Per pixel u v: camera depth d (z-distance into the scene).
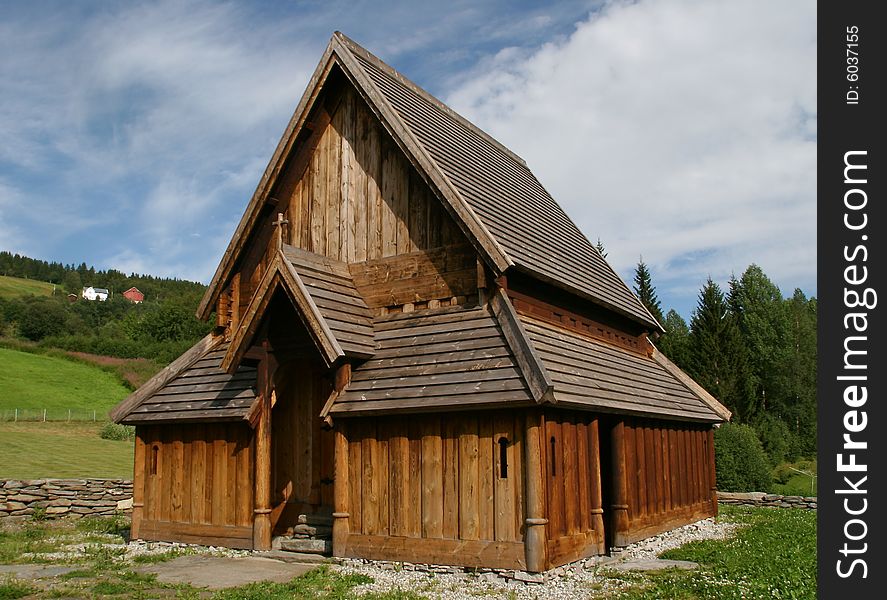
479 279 13.91
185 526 15.96
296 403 16.28
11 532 18.22
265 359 15.24
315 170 17.03
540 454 12.05
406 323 14.79
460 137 19.05
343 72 16.31
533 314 14.90
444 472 12.84
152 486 16.69
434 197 15.22
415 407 12.76
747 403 48.88
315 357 15.01
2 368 68.88
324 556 14.18
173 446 16.56
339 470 13.75
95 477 26.75
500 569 12.04
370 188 16.16
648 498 16.47
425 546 12.78
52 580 12.00
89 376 72.50
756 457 28.50
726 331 50.25
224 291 17.73
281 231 14.66
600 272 19.77
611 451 15.30
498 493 12.29
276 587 11.44
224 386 16.33
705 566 13.34
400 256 15.47
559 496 12.70
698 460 20.19
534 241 16.36
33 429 44.53
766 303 62.28
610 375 15.75
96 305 137.38
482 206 15.26
